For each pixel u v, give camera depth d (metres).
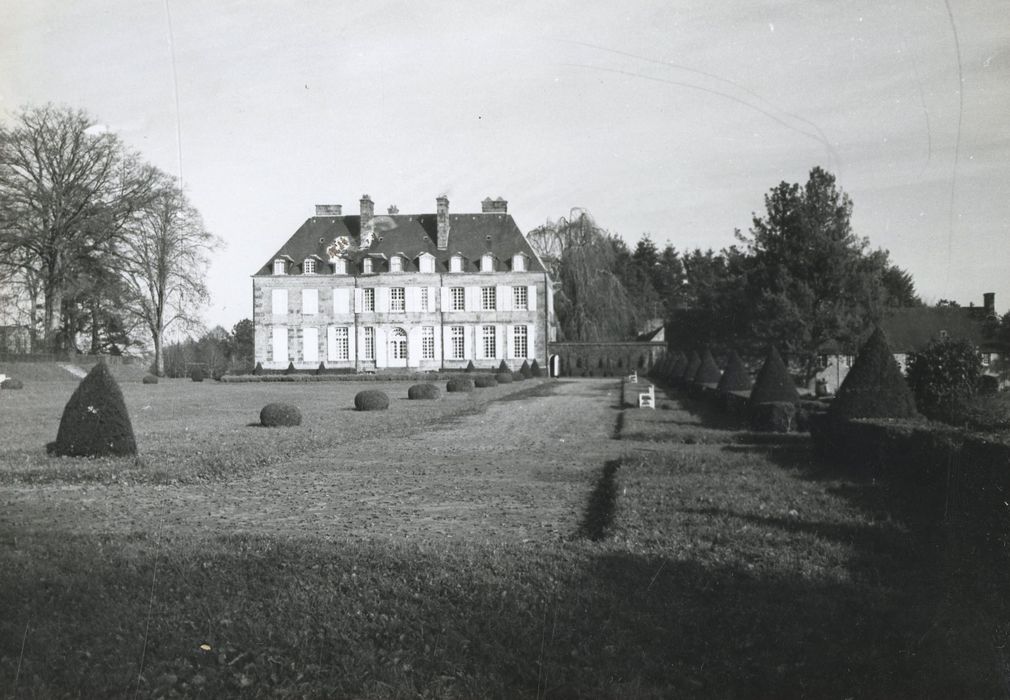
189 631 5.40
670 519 8.22
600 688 4.55
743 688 4.62
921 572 6.30
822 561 6.66
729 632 5.25
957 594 5.73
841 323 31.72
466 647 5.09
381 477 12.37
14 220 41.62
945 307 42.03
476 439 17.72
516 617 5.46
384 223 63.62
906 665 4.82
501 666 4.86
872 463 10.98
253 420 21.62
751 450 14.31
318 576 6.39
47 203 42.12
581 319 60.81
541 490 11.07
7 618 5.57
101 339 57.12
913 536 7.35
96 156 43.56
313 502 10.28
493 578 6.27
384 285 61.19
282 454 14.80
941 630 5.20
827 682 4.65
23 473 12.16
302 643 5.19
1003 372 16.77
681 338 60.41
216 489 11.34
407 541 7.88
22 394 33.03
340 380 51.06
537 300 60.44
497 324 60.66
